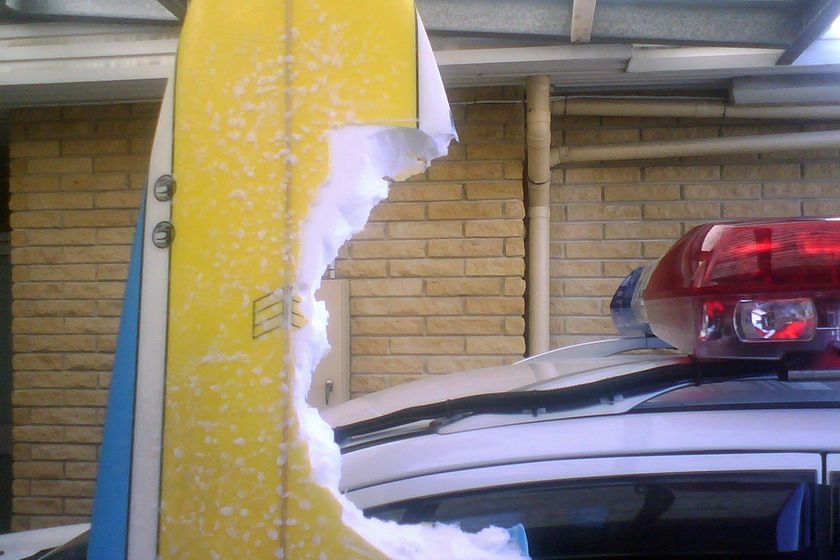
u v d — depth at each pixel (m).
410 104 1.29
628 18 3.84
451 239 4.62
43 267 4.96
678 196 4.84
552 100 4.80
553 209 4.92
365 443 1.74
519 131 4.60
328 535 1.27
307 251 1.28
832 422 1.61
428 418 1.83
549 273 4.90
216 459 1.29
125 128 4.89
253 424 1.28
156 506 1.32
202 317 1.31
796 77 4.38
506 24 3.86
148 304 1.35
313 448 1.29
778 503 1.56
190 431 1.31
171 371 1.33
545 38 3.90
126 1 3.95
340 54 1.30
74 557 2.13
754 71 4.28
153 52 4.25
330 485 1.29
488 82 4.54
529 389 2.04
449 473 1.61
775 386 1.76
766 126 4.86
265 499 1.27
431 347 4.64
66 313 4.94
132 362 1.35
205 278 1.31
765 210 4.80
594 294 4.88
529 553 1.57
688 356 2.34
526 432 1.67
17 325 4.99
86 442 4.94
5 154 6.60
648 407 1.71
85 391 4.93
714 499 1.57
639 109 4.72
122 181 4.89
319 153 1.29
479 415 1.79
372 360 4.68
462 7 3.86
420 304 4.64
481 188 4.61
